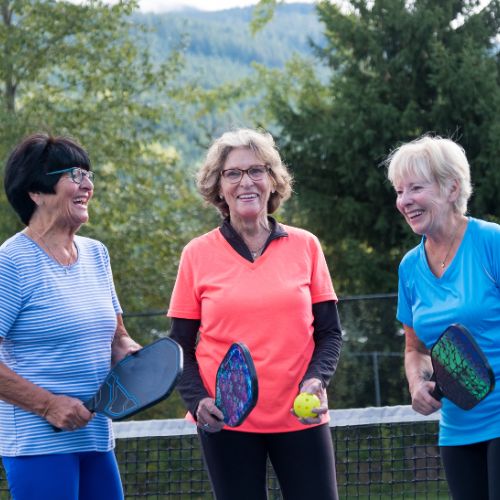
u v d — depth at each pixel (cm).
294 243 440
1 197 1788
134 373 405
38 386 388
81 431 402
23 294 393
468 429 414
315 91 2094
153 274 1906
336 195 1942
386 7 1906
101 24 1870
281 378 421
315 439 425
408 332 459
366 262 1795
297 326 425
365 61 1950
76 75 1919
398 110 1825
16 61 1792
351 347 1308
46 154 401
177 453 1029
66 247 412
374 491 1030
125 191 1953
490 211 1778
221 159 440
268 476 759
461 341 396
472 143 1792
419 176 419
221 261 436
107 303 417
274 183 449
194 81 2148
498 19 1953
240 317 424
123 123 1917
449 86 1773
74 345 400
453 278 423
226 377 405
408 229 1780
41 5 1842
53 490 393
